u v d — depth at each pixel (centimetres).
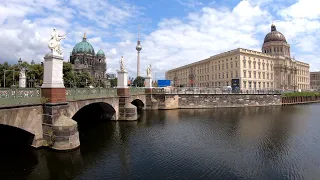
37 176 1077
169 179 1084
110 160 1310
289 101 5725
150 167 1221
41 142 1357
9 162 1207
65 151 1330
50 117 1334
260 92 5303
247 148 1588
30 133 1316
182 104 4097
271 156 1433
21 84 2997
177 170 1190
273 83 8812
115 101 2519
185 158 1369
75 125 1401
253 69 7881
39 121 1343
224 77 8181
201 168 1223
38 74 5488
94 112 2778
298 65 10538
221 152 1491
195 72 10538
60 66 1420
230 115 3278
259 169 1228
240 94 4653
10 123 1131
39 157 1270
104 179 1070
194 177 1112
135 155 1405
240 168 1236
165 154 1434
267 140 1814
